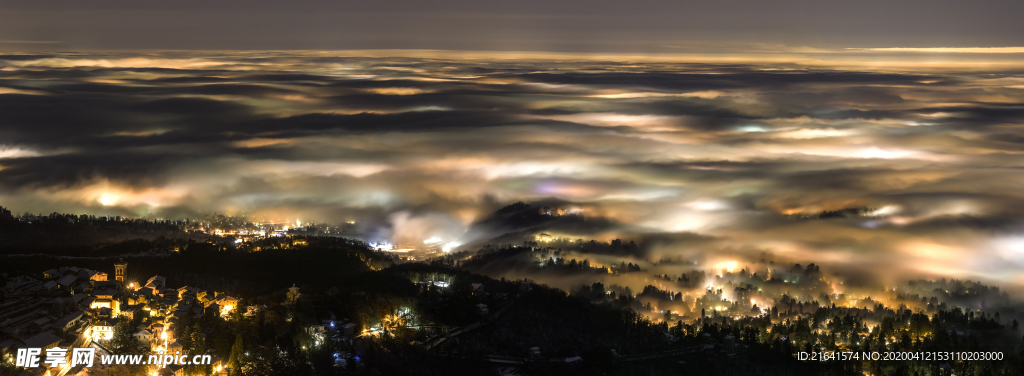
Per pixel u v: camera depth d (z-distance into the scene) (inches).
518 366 7844.5
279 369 7066.9
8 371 6309.1
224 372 6988.2
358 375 7150.6
